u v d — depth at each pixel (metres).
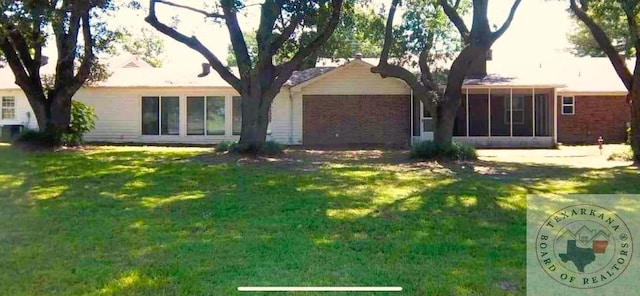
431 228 7.09
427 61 18.25
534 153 19.56
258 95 16.55
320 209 8.25
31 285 4.87
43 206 8.49
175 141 24.33
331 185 10.67
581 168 14.12
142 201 8.92
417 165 14.55
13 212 8.03
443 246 6.20
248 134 16.66
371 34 18.31
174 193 9.70
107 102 24.45
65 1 14.52
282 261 5.63
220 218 7.65
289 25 16.03
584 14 15.56
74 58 19.86
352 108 23.58
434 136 16.58
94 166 13.63
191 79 24.81
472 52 15.65
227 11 15.70
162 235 6.68
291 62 16.61
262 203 8.73
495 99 23.92
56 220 7.51
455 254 5.89
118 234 6.73
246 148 16.36
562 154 19.00
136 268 5.36
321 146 22.19
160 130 24.42
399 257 5.79
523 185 10.71
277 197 9.28
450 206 8.48
